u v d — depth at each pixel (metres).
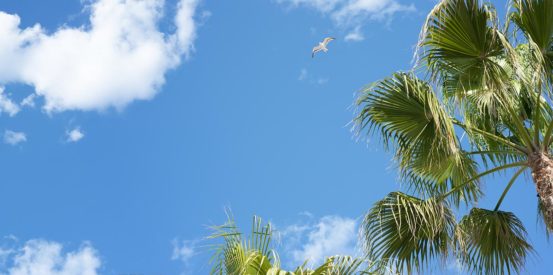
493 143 7.66
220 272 4.59
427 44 6.38
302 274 4.29
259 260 4.55
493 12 6.08
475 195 7.16
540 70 6.14
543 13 6.18
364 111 6.91
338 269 4.38
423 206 6.97
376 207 7.05
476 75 6.53
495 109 7.31
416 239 6.93
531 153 6.75
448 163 7.06
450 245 6.96
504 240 6.98
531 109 7.38
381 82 6.74
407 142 6.98
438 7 6.11
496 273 6.99
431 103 6.35
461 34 6.21
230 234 4.57
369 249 6.86
